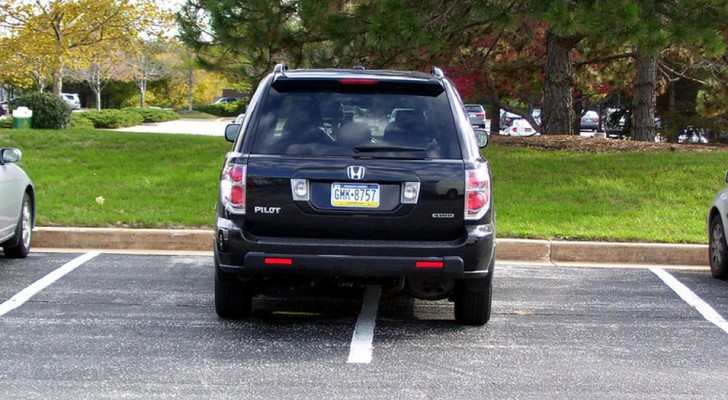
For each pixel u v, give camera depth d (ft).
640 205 38.01
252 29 56.34
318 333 21.16
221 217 19.93
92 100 249.75
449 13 48.21
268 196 19.53
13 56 100.53
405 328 21.81
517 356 19.38
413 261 19.38
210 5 56.03
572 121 60.03
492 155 49.19
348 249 19.36
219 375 17.67
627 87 84.69
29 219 30.81
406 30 45.34
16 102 110.11
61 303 23.77
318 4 49.55
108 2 100.17
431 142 19.99
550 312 23.71
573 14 43.75
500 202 38.04
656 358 19.36
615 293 26.22
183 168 46.11
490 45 70.59
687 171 43.68
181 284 26.40
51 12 99.14
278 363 18.57
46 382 17.07
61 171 45.11
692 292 26.53
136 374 17.67
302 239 19.58
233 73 73.00
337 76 20.76
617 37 43.75
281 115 20.33
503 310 23.82
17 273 27.61
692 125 102.12
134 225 33.60
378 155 19.69
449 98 20.83
